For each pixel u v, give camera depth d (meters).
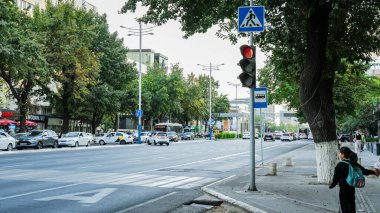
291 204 10.03
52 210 9.16
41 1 62.00
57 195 11.24
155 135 54.44
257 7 11.84
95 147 44.38
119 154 32.28
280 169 20.20
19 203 9.91
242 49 11.94
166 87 70.94
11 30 30.81
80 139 45.50
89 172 17.86
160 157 29.45
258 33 15.60
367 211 9.47
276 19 14.68
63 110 50.44
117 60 55.31
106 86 52.28
